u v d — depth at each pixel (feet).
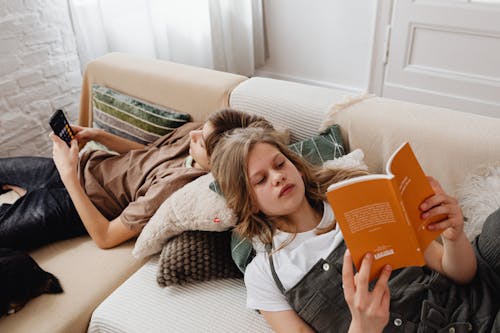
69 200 4.15
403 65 7.60
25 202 4.10
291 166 3.01
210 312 3.17
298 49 8.82
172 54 8.04
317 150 3.76
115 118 5.14
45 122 6.54
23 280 3.35
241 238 3.23
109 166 4.46
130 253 3.90
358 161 3.57
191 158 4.14
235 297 3.28
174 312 3.21
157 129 4.83
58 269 3.76
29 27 5.92
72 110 6.96
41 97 6.38
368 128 3.74
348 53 8.26
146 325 3.14
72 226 4.11
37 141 6.49
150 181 4.13
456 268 2.70
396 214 1.96
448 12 6.70
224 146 3.09
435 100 7.55
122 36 7.25
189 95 4.77
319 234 3.08
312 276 2.80
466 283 2.84
